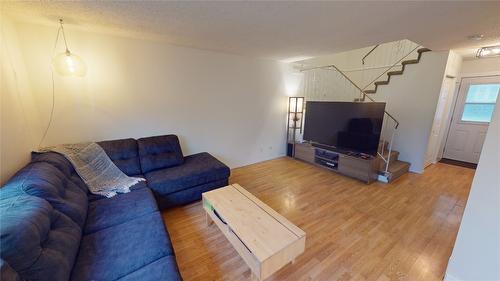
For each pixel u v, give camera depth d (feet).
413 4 5.32
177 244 6.34
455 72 12.26
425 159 12.17
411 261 5.65
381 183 10.81
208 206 6.76
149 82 9.27
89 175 6.93
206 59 10.68
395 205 8.59
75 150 7.21
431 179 11.24
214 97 11.38
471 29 7.34
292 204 8.70
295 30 7.43
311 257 5.79
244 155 13.48
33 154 6.55
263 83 13.32
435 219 7.59
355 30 7.45
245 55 12.01
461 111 14.01
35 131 7.00
